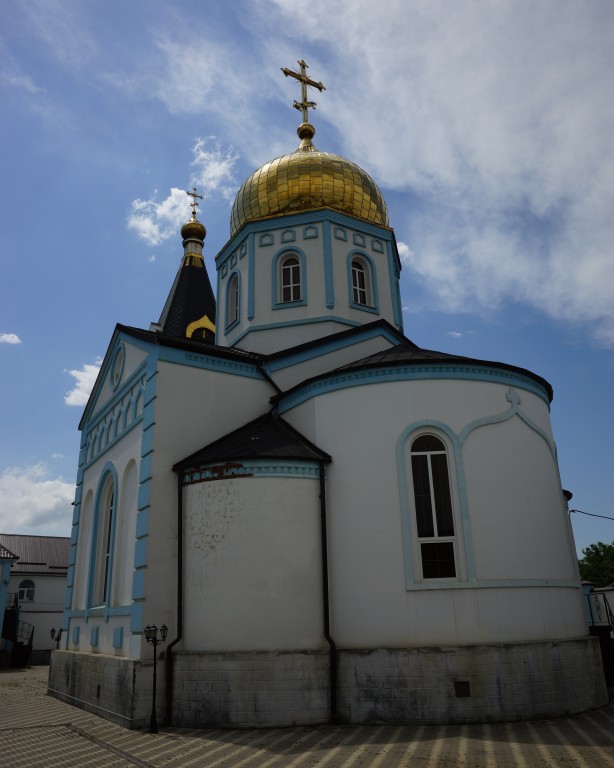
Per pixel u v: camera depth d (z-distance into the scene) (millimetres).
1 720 13484
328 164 20250
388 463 12914
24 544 42406
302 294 18922
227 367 15633
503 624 11859
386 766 8508
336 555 12781
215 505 12906
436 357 13562
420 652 11422
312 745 9844
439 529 12484
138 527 13484
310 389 14461
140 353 15875
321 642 12180
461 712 11078
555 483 13922
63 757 9828
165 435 14070
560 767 8188
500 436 13266
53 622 38062
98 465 18547
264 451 13141
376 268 20062
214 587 12414
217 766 8828
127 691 12164
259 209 20250
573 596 13188
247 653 11703
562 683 11789
